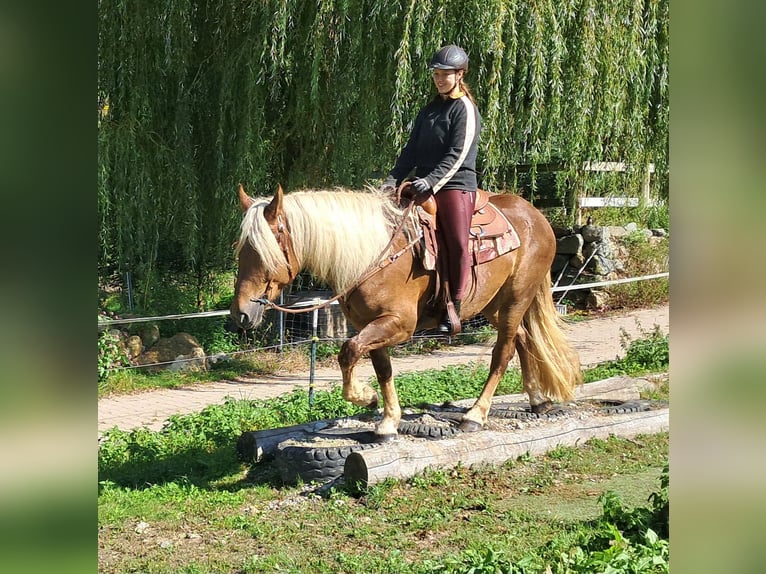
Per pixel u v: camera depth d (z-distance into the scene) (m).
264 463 5.65
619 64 8.72
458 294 5.04
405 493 4.84
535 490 4.99
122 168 8.88
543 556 3.89
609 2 8.54
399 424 5.55
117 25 8.54
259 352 11.22
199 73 9.23
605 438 6.05
